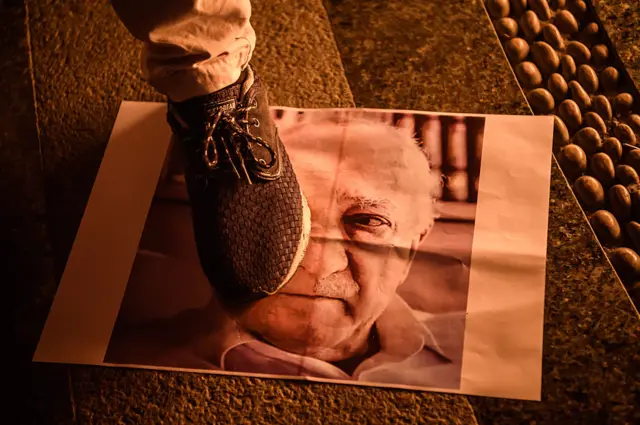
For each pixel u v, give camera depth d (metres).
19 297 1.00
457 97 1.08
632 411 0.85
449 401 0.88
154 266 1.00
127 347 0.95
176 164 1.07
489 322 0.91
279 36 1.17
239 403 0.91
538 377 0.88
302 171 1.04
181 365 0.93
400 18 1.17
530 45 1.13
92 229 1.03
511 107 1.07
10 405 0.94
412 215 0.99
